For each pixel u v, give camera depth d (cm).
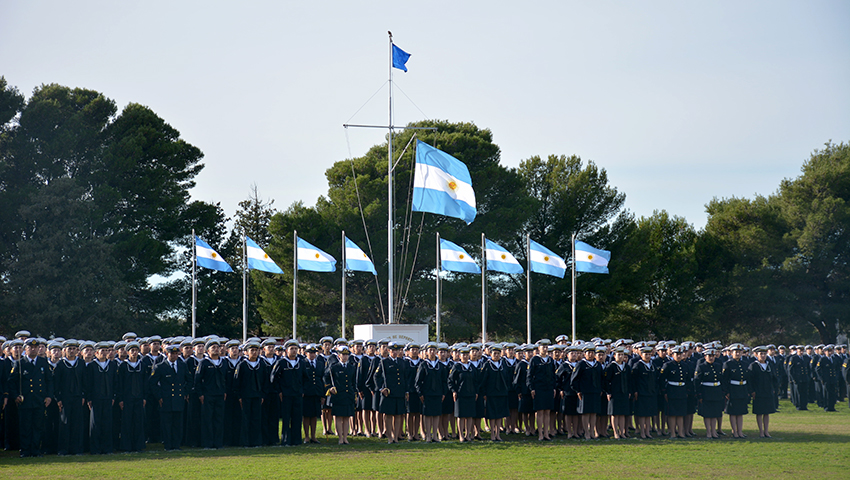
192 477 1423
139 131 5403
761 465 1586
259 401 1889
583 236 5497
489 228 4900
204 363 1861
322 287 4891
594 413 2016
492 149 5247
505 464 1586
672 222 6281
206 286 5647
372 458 1667
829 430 2234
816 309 5403
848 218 5241
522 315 5303
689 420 2125
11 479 1407
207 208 5941
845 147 5647
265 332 5238
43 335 4466
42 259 4500
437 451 1781
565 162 5662
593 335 5262
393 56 3253
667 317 5853
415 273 4984
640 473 1485
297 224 4781
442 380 1986
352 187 4962
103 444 1759
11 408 1856
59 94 5191
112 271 4700
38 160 4884
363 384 2059
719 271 5806
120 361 1809
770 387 2088
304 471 1491
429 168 3031
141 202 5428
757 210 5738
